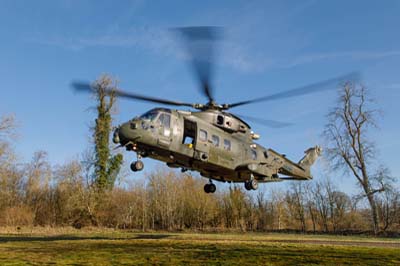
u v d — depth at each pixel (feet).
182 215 166.71
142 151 51.72
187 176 175.11
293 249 52.03
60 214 150.92
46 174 171.83
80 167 145.69
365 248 54.54
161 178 170.71
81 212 141.79
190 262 39.86
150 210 166.09
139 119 50.21
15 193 162.61
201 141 52.54
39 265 38.27
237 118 58.29
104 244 62.49
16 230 121.60
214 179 63.00
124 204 160.76
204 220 168.25
